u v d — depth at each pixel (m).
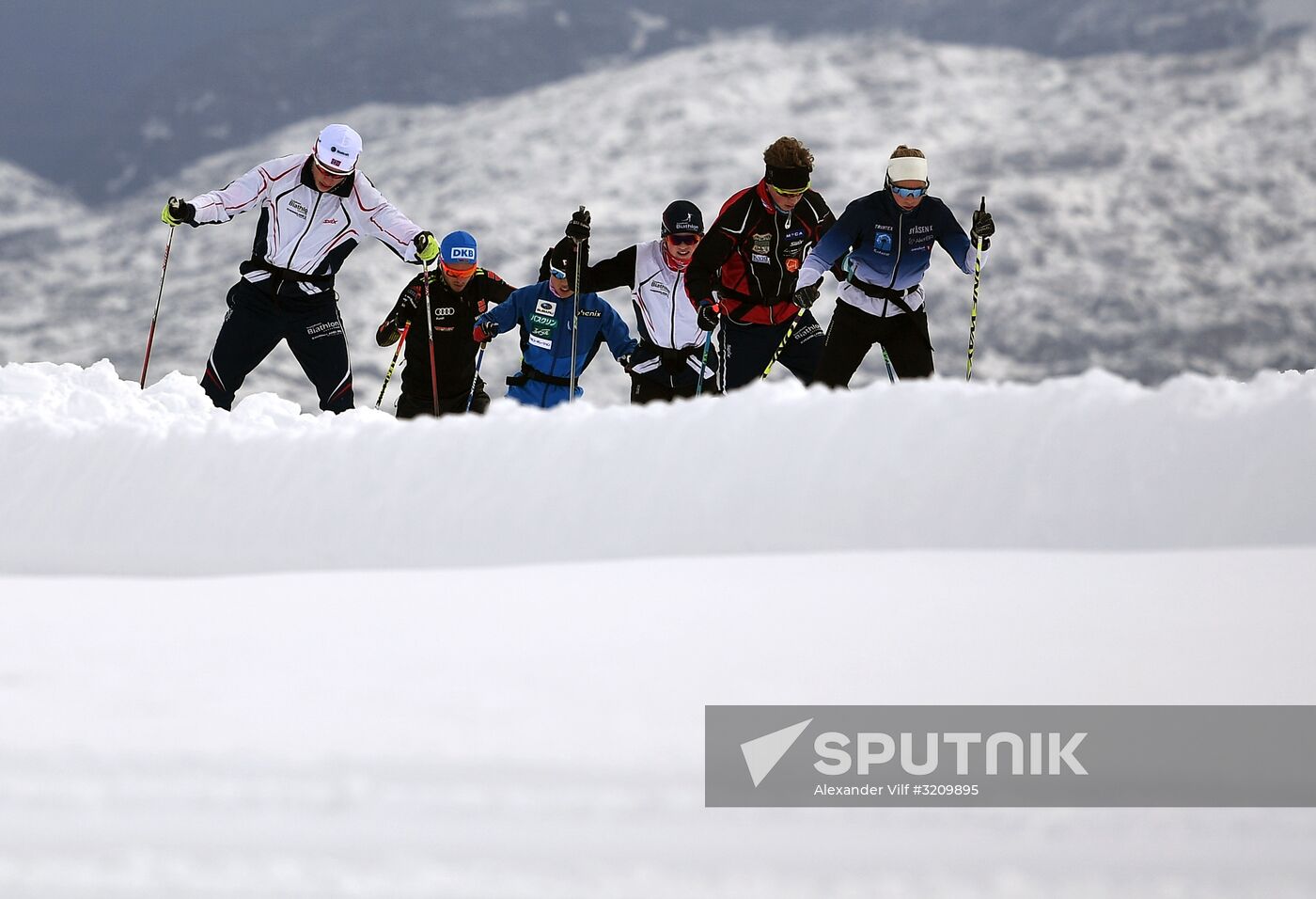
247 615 15.52
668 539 18.17
